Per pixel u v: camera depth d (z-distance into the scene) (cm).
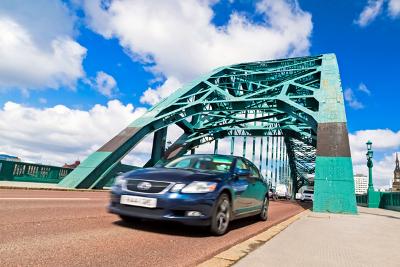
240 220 784
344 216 1180
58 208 724
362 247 488
